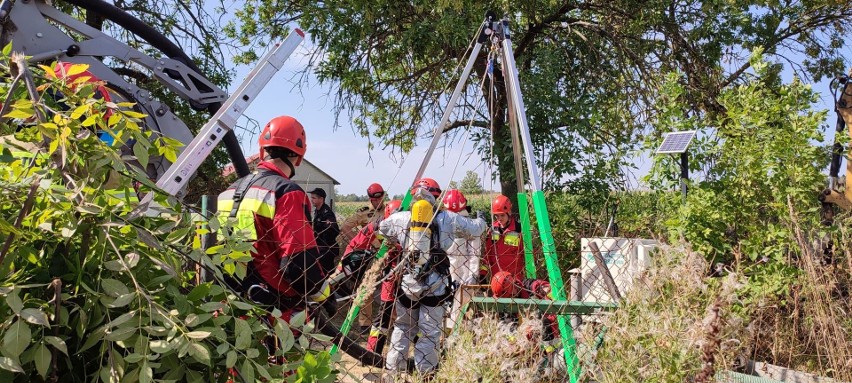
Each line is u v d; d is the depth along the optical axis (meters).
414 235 4.73
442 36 12.23
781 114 5.67
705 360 2.67
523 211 5.81
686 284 3.33
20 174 1.96
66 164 1.94
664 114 6.15
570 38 13.24
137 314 1.86
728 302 3.19
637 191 8.41
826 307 4.48
